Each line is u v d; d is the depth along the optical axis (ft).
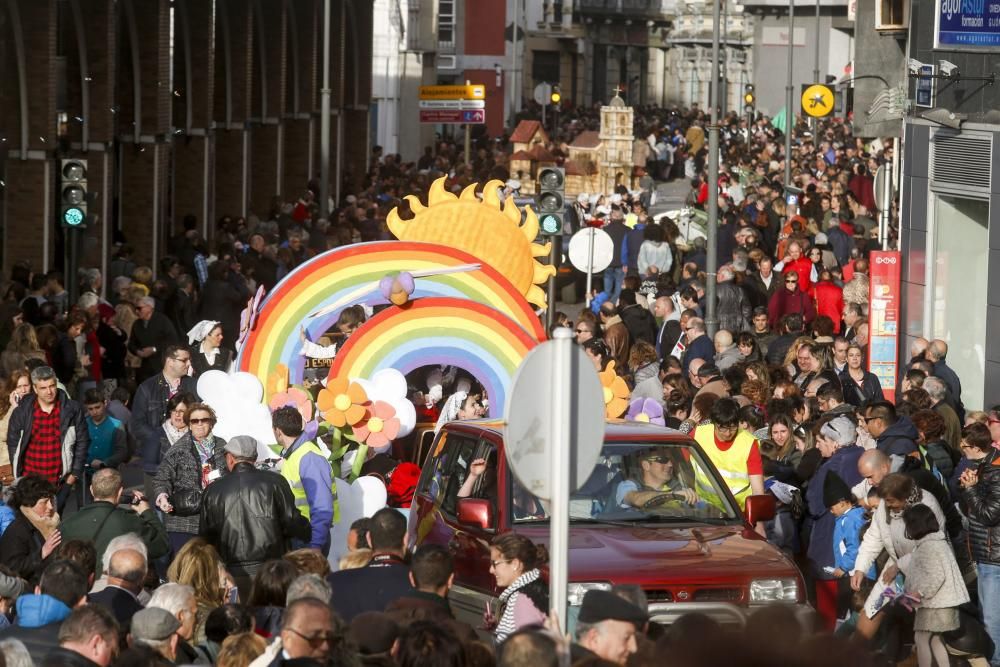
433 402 174.91
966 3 213.25
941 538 113.29
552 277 211.20
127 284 246.27
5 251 286.46
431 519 127.85
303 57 480.23
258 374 158.51
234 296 256.11
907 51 230.27
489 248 176.96
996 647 123.13
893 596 114.11
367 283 161.68
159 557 116.98
